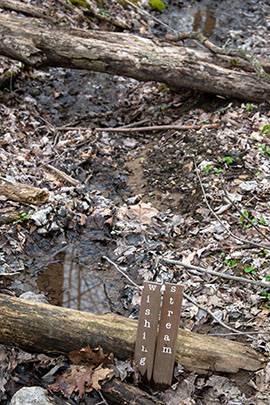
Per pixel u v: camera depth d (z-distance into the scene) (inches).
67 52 267.3
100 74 337.7
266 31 403.9
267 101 257.9
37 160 238.4
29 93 303.4
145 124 274.7
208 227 192.4
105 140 261.1
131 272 183.3
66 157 242.2
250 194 202.4
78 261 189.0
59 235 198.2
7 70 301.4
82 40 268.2
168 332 134.0
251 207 196.5
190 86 267.1
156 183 226.1
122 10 398.6
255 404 130.6
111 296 173.9
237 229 188.7
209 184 210.5
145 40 276.7
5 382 135.0
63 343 139.6
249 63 272.5
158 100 294.0
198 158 227.3
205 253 183.3
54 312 142.5
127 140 263.7
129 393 131.3
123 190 228.1
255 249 178.2
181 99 286.0
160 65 263.4
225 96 266.5
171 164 233.3
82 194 215.6
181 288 131.6
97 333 139.5
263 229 184.9
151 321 134.3
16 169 224.2
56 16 347.6
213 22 417.1
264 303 158.9
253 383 135.0
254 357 139.8
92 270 185.2
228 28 407.8
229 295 164.7
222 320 157.4
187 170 224.8
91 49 266.2
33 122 268.8
